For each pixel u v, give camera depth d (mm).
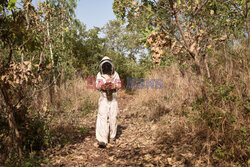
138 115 6332
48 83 5852
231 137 2928
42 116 4227
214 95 3273
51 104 5641
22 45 3215
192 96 4629
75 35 10555
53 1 8422
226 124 3055
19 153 3205
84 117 6363
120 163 3455
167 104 6043
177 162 3191
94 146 4301
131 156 3676
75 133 5012
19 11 3283
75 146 4277
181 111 4828
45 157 3625
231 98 2988
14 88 3537
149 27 3941
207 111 3197
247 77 3408
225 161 2791
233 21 4246
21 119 3678
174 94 6102
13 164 2887
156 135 4422
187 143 3734
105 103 4398
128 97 9602
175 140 3965
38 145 3932
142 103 7395
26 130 3631
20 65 3066
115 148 4188
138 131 5008
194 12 3805
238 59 3961
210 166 2871
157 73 8398
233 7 4281
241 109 3035
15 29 3062
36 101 4625
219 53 4293
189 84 4902
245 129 2705
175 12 3598
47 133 3957
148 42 3490
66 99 6590
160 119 5309
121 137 4809
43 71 3623
